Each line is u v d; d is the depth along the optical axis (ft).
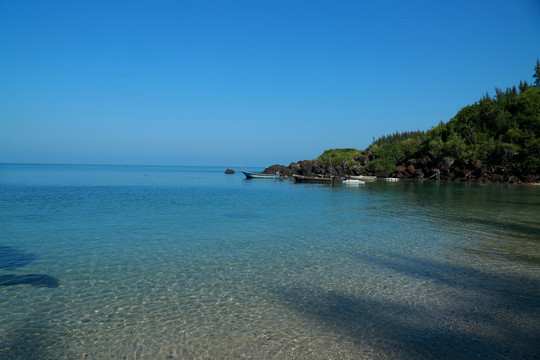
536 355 21.56
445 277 37.29
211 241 55.42
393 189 184.14
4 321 26.63
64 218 79.00
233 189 189.26
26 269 40.14
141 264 42.34
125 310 28.81
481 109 296.10
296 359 21.27
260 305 29.84
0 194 143.64
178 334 24.64
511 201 118.32
